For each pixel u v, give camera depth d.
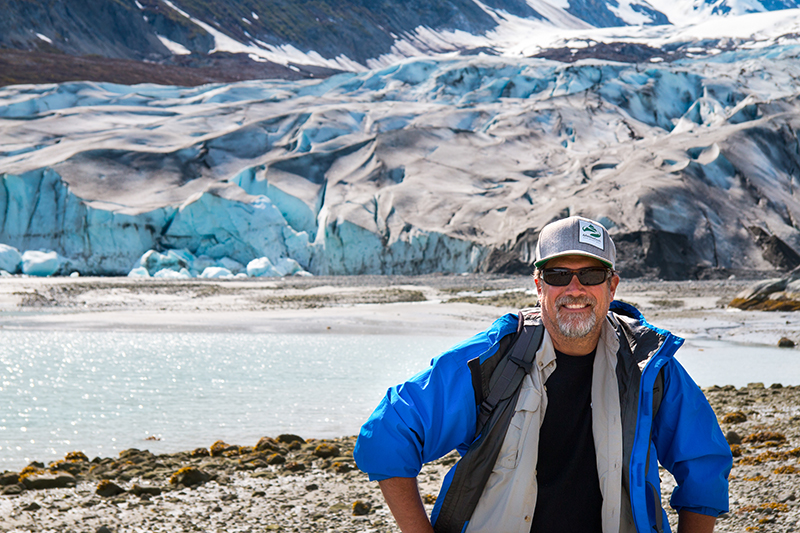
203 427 7.64
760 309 25.06
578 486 1.96
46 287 32.34
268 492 4.88
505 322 2.06
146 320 21.75
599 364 1.99
